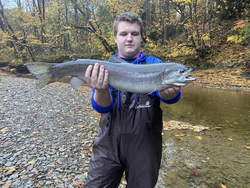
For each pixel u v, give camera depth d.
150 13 23.61
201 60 16.52
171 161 3.69
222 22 19.38
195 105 7.95
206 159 3.72
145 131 1.53
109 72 1.70
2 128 5.08
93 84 1.52
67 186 2.93
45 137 4.73
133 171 1.51
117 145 1.57
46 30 30.33
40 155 3.81
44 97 9.02
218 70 14.35
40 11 30.30
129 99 1.61
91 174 1.61
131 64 1.72
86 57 23.61
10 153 3.83
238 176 3.14
